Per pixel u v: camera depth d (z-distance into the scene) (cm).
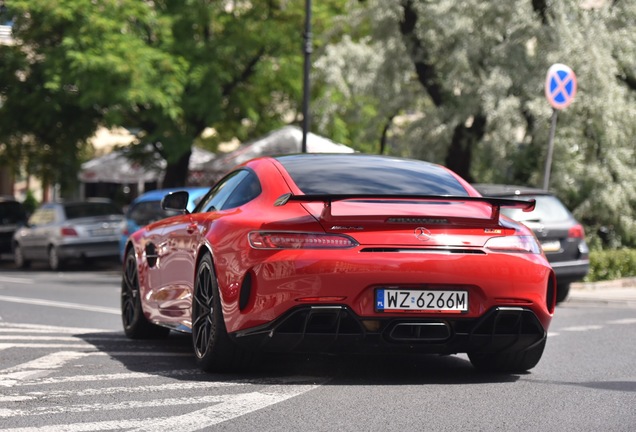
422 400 1021
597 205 3338
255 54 4988
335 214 1094
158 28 4594
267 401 1004
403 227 1091
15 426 884
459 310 1091
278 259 1074
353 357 1341
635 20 3603
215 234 1174
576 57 3428
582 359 1373
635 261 3120
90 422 902
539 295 1123
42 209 4572
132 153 5147
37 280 3519
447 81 3566
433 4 3562
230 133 5684
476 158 3872
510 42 3525
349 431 873
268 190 1177
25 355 1356
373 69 3897
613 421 929
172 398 1021
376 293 1071
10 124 4969
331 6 5072
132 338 1584
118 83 4359
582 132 3453
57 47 4450
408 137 3909
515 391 1087
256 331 1094
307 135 3928
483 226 1113
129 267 1592
